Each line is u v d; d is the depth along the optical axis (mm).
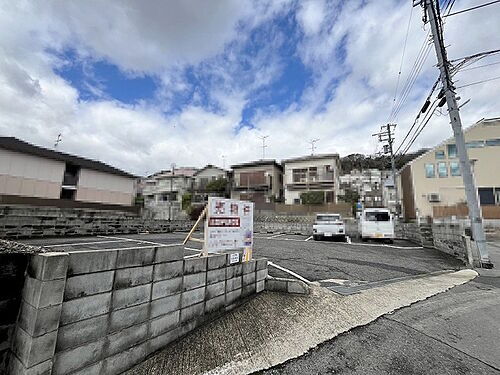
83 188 19047
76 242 6973
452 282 4625
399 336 2617
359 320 2975
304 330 2732
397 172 23031
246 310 3145
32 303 1494
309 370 2076
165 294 2273
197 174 29969
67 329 1588
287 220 19188
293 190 23031
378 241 10883
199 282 2656
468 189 6512
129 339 1959
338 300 3510
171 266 2346
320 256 6762
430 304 3498
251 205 3760
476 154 16875
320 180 22188
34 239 7059
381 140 19109
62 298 1557
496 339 2572
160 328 2215
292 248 8148
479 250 6043
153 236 10078
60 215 8031
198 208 23578
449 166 17312
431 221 10094
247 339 2531
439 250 8258
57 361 1529
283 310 3182
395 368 2094
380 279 4688
